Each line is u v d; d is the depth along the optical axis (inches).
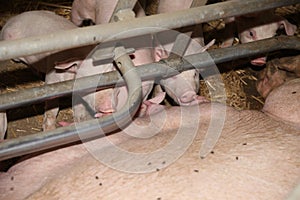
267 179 69.5
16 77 122.2
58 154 79.1
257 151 73.5
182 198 66.9
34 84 121.8
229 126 80.0
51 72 110.4
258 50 95.0
